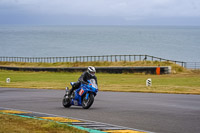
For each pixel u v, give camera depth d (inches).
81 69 3346.5
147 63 3282.5
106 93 1459.2
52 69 3518.7
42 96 1349.7
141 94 1402.6
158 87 1704.0
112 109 921.5
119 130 613.6
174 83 2041.1
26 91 1601.9
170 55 6535.4
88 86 919.7
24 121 684.1
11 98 1268.5
